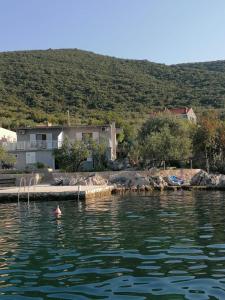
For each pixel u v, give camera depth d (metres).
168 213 28.62
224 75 163.62
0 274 13.51
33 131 71.50
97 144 65.56
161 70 177.75
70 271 13.57
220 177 57.31
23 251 17.16
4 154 61.38
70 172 59.78
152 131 69.12
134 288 11.58
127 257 15.39
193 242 17.84
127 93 144.50
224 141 66.06
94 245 17.94
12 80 147.62
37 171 63.25
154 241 18.39
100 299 10.73
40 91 139.75
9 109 122.56
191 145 64.69
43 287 11.91
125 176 56.59
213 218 25.38
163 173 57.84
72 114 121.38
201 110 124.50
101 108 131.00
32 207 36.56
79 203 38.88
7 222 26.84
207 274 12.75
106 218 27.08
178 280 12.20
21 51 187.62
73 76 155.38
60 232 21.84
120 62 187.62
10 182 57.41
